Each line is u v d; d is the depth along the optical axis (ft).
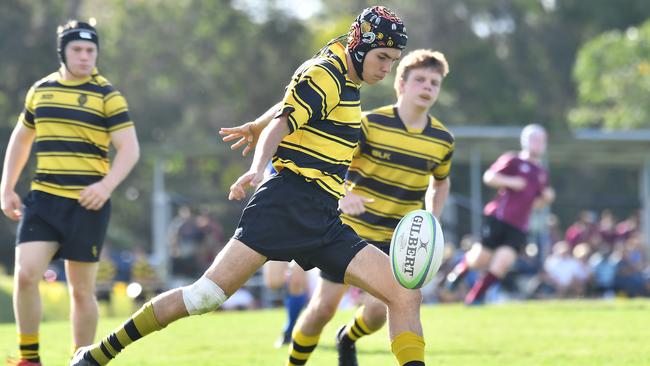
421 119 93.35
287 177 71.67
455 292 238.48
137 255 256.32
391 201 93.15
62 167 90.89
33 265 89.51
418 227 70.74
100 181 91.76
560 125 559.79
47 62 431.84
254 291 259.39
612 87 528.22
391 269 71.46
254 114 512.63
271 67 508.94
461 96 568.41
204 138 493.77
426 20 581.53
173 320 72.90
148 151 308.40
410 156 92.53
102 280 225.76
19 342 90.68
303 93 69.87
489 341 120.47
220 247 278.46
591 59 539.70
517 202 178.91
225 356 108.37
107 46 498.28
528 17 630.74
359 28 71.92
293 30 508.53
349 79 72.54
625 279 264.72
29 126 93.45
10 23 425.28
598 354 108.17
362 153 93.04
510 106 563.48
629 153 325.83
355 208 86.74
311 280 178.19
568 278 262.67
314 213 71.77
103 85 92.84
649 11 611.06
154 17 515.50
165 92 510.17
